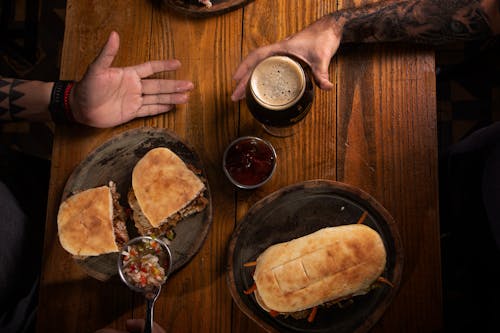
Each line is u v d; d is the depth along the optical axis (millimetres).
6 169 1011
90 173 905
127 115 913
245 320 874
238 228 862
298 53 891
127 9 950
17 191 1008
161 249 863
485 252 930
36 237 1014
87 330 888
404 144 894
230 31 934
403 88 901
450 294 1196
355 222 868
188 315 880
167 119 925
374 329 861
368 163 895
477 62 1171
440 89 1329
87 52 948
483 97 1315
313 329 850
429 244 869
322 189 867
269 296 833
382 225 862
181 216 885
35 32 1267
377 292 852
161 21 943
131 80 894
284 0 930
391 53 907
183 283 885
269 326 854
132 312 889
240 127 917
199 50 936
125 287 892
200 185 874
